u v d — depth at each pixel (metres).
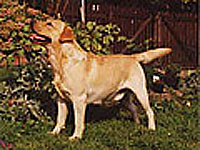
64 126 4.33
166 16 7.82
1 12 4.40
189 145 4.00
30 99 4.64
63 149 3.77
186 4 7.88
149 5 7.63
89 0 7.10
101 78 4.12
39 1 5.57
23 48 4.41
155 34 7.75
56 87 4.08
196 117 4.85
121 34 7.42
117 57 4.25
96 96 4.15
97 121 4.62
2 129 4.07
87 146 3.85
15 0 4.61
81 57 4.04
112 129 4.34
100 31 5.02
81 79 4.03
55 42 3.94
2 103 4.45
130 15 7.49
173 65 6.15
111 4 7.30
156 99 5.43
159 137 4.10
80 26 4.95
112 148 3.87
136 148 3.84
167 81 5.91
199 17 7.84
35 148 3.75
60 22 3.95
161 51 4.37
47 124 4.41
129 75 4.28
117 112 4.86
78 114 4.05
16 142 3.91
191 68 7.68
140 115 4.79
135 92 4.30
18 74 4.59
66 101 4.20
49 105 4.71
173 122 4.62
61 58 3.98
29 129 4.24
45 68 4.64
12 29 4.34
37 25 3.93
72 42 4.01
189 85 5.85
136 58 4.33
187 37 7.99
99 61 4.13
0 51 4.43
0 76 4.54
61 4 5.96
